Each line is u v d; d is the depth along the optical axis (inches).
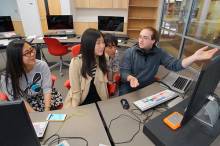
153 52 70.9
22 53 53.4
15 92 57.6
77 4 194.7
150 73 73.0
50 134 41.3
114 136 40.9
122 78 69.9
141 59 71.8
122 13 210.1
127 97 57.3
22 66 55.6
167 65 71.9
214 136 37.6
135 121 46.1
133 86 62.1
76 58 60.4
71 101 59.6
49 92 65.2
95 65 60.9
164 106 52.6
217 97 46.3
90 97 64.4
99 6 195.6
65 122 45.4
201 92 32.4
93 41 54.4
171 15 157.9
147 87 64.2
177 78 68.3
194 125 40.1
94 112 49.6
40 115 47.9
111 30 162.6
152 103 51.8
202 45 114.3
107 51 75.4
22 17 189.8
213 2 111.1
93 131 42.4
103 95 65.1
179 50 137.7
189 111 34.3
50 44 139.6
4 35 147.7
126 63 73.2
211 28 113.7
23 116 21.1
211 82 35.2
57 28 159.2
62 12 196.7
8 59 53.8
